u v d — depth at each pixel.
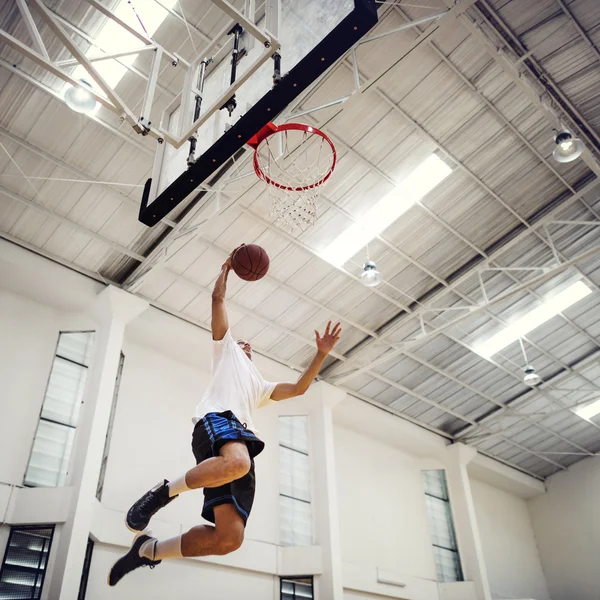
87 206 15.32
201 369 19.64
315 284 18.34
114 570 4.02
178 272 17.22
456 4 12.02
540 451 28.66
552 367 23.89
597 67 14.75
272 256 17.22
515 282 19.91
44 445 15.12
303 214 13.74
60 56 12.43
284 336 19.83
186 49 12.73
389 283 18.92
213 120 7.54
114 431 16.55
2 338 15.74
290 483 19.80
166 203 7.45
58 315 16.98
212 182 15.05
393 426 23.80
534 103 14.54
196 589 16.23
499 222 18.03
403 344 19.81
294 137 14.38
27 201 14.87
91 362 16.41
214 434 3.87
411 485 24.64
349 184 15.88
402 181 16.11
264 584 17.81
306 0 6.56
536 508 30.52
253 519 18.52
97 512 14.76
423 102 14.68
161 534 16.06
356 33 5.93
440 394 23.81
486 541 27.11
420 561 22.83
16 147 13.92
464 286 19.56
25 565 13.43
